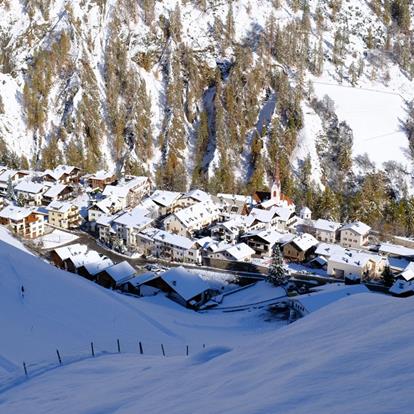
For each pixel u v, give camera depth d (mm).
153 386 18625
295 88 144625
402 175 128375
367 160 131250
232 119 140500
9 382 27156
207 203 98938
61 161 131375
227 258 81375
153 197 103938
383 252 87312
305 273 78438
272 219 95812
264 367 15461
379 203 115562
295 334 19703
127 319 50781
